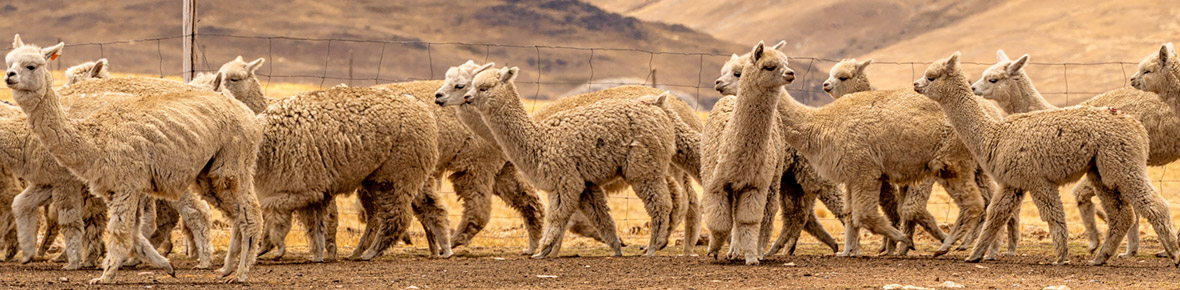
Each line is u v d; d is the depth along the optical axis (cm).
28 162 1759
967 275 1587
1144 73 2014
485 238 2666
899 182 1997
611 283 1520
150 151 1464
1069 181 1753
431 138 1997
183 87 2134
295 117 1858
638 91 2300
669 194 2011
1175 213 3534
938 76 1845
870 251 2269
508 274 1666
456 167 2186
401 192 1975
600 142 1958
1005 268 1708
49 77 1423
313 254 1941
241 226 1556
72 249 1798
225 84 2317
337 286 1502
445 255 2080
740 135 1688
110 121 1466
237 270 1590
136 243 1525
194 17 2716
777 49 1753
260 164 1831
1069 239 2597
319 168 1864
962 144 1947
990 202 1889
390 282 1557
